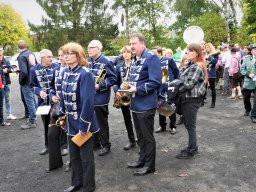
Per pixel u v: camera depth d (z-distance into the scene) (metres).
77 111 3.90
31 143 6.43
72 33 34.28
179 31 32.34
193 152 5.21
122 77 5.60
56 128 4.91
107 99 5.45
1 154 5.83
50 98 5.10
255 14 26.30
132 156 5.45
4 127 7.75
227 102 10.00
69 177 4.72
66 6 34.38
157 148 5.77
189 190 4.12
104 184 4.38
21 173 4.93
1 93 7.79
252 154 5.30
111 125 7.57
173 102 5.02
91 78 3.76
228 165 4.88
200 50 5.01
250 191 4.04
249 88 7.73
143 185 4.31
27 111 8.59
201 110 8.86
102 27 34.47
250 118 7.72
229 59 11.11
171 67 6.60
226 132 6.63
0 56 7.98
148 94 4.47
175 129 6.66
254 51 7.43
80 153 4.02
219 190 4.09
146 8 32.12
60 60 4.88
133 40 4.48
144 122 4.52
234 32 23.45
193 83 4.91
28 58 7.38
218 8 27.69
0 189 4.41
